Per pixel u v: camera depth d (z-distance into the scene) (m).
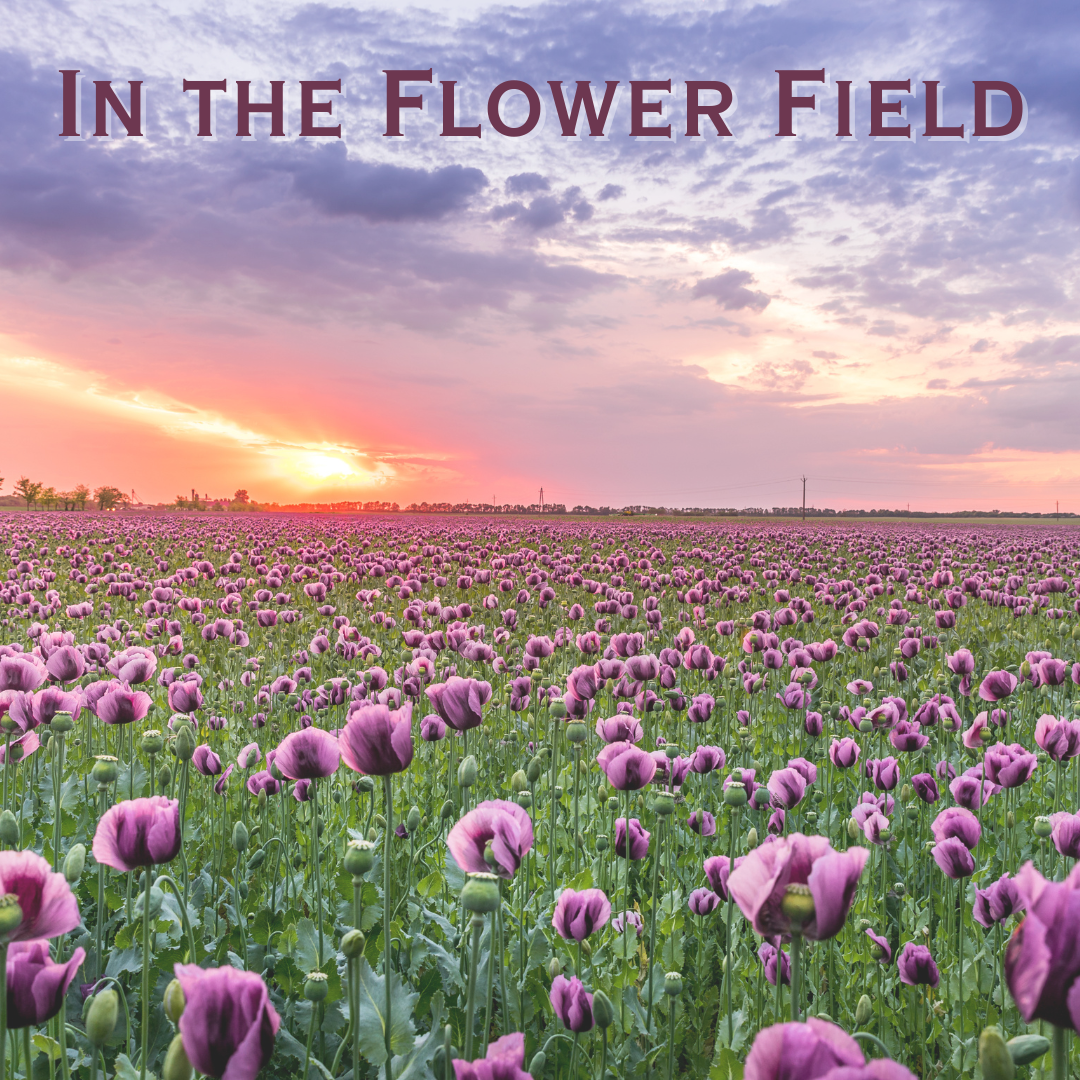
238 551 25.80
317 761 3.24
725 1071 2.84
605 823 5.23
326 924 3.63
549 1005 3.30
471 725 3.49
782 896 1.74
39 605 12.62
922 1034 3.47
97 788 5.26
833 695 8.88
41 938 2.02
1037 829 4.07
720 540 36.66
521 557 21.06
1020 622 14.81
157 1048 3.05
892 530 57.47
